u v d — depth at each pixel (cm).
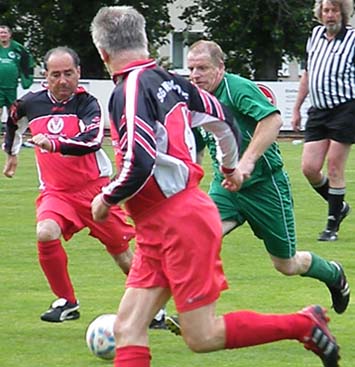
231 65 6538
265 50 6519
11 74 4394
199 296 1025
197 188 1049
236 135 1088
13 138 1530
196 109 1066
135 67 1035
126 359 1034
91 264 1947
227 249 2091
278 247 1414
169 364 1277
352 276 1808
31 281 1792
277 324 1068
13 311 1564
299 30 6372
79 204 1478
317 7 2184
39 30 6334
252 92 1351
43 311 1563
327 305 1590
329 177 2186
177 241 1025
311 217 2516
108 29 1038
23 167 3678
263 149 1320
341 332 1430
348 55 2141
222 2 6488
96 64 6388
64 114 1483
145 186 1026
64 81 1470
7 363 1282
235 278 1794
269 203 1399
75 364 1277
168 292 1055
